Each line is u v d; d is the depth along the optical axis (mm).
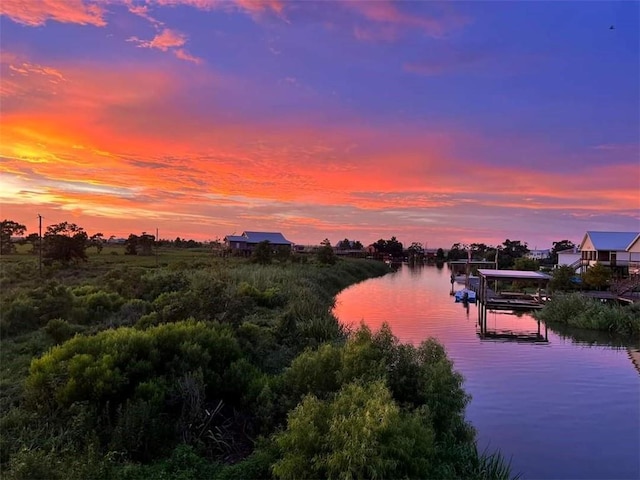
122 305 16172
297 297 22156
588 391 12211
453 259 130750
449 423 7539
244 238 91312
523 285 44812
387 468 5215
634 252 44594
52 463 5344
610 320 22359
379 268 82562
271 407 7531
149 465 6160
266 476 5953
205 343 9102
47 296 15391
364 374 7715
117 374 7492
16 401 7719
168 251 79688
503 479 7066
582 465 8008
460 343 18953
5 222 52406
